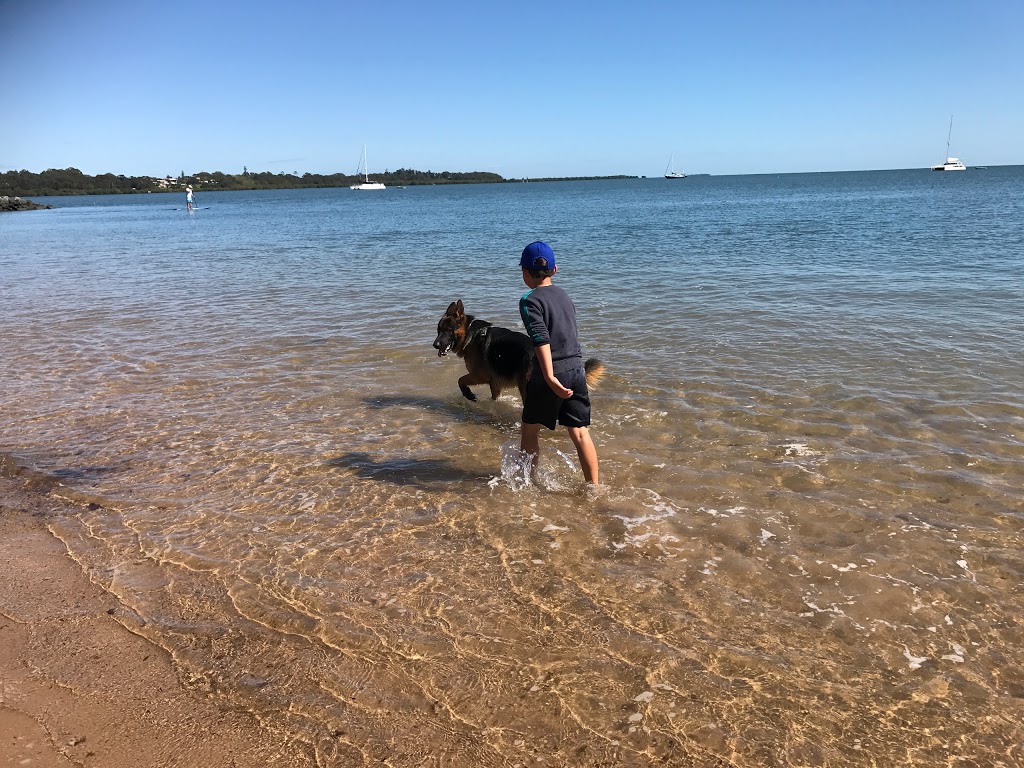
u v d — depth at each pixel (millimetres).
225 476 4645
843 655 2809
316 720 2463
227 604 3195
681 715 2482
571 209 51688
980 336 7652
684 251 17703
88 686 2643
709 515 3990
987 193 57875
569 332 4301
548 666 2754
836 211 37125
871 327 8281
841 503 4070
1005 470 4414
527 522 3973
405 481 4555
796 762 2275
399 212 54875
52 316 10617
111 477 4652
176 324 9727
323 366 7359
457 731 2412
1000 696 2574
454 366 7340
